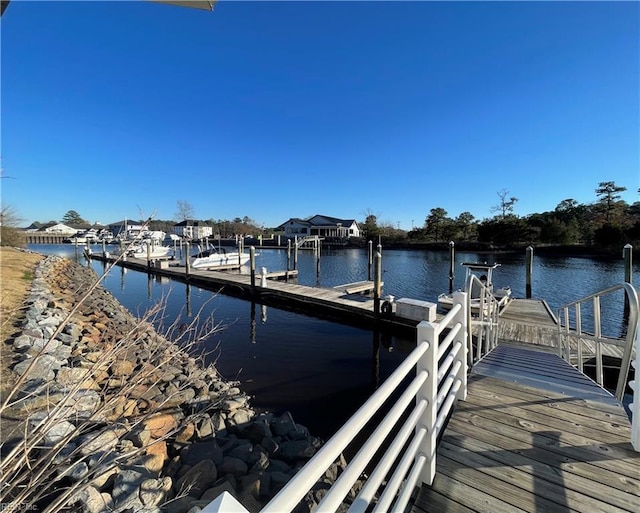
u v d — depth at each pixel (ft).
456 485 5.42
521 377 9.84
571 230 99.66
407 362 4.47
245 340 23.90
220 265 64.08
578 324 11.94
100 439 7.36
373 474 3.69
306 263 82.79
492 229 111.14
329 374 18.21
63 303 22.31
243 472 9.03
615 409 7.77
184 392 12.11
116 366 11.74
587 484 5.38
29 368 4.88
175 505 7.30
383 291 45.42
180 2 6.29
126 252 6.34
